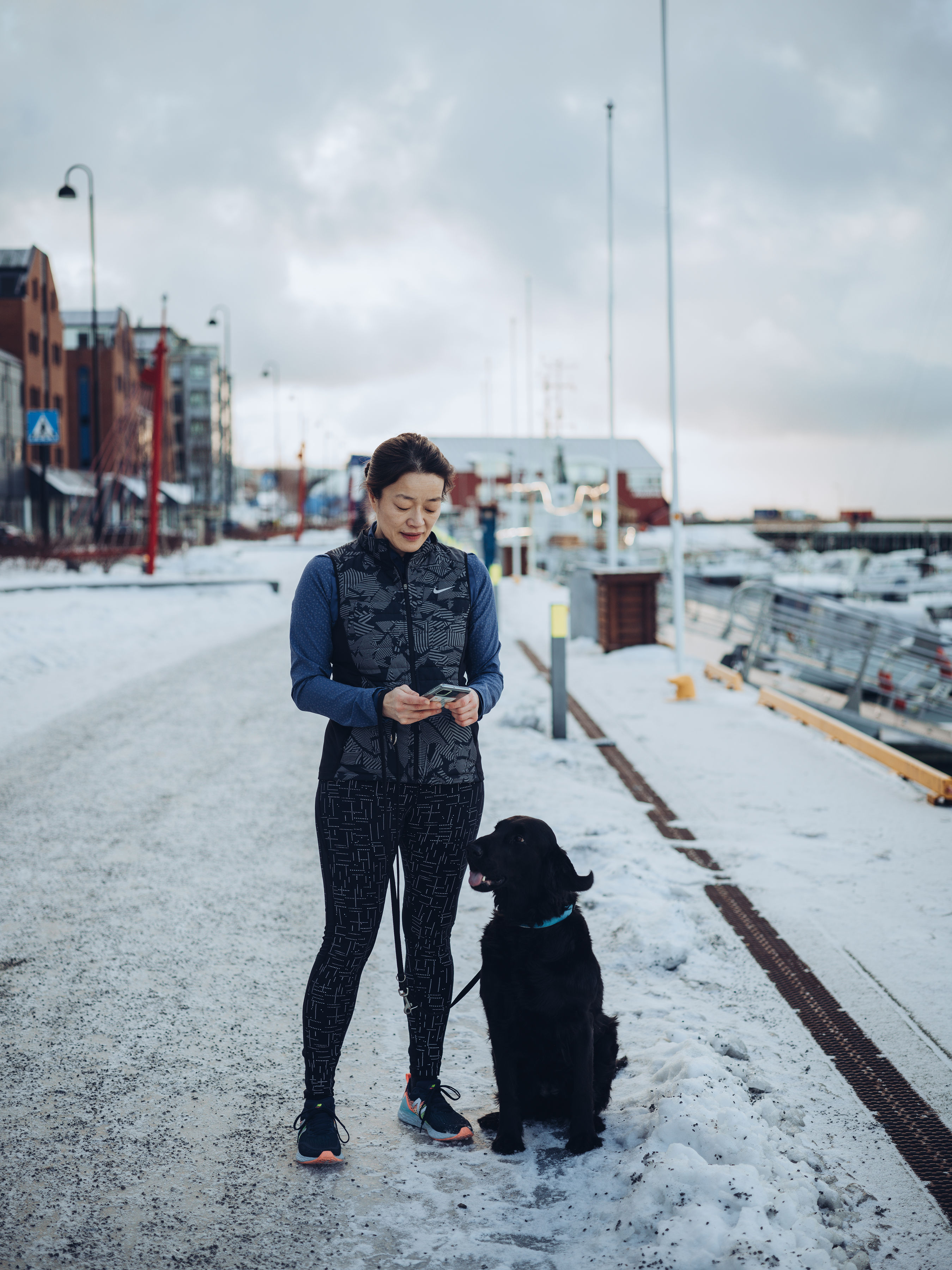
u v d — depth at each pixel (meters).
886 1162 2.69
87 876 5.12
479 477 65.00
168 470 85.94
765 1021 3.55
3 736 8.56
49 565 32.19
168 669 12.77
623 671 12.78
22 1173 2.64
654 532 70.00
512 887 2.58
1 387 54.47
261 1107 3.00
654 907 4.51
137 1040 3.42
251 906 4.72
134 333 89.56
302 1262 2.29
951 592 26.20
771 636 15.24
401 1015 3.66
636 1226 2.30
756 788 6.93
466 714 2.49
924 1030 3.46
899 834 5.83
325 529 98.12
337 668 2.69
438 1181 2.60
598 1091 2.85
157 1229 2.41
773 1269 2.07
